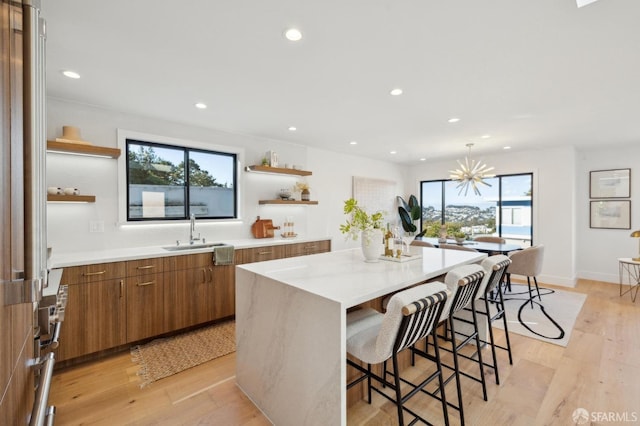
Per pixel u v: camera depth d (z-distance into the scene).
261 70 2.33
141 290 2.86
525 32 1.82
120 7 1.61
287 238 4.46
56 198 2.73
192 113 3.33
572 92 2.73
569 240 5.12
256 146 4.43
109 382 2.33
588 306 4.09
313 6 1.60
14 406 0.74
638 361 2.62
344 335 1.46
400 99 2.93
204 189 3.98
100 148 2.93
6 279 0.66
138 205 3.44
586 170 5.53
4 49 0.67
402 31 1.82
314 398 1.59
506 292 4.77
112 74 2.40
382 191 6.60
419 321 1.52
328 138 4.55
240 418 1.95
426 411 2.00
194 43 1.96
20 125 0.76
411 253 2.75
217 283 3.39
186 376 2.42
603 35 1.84
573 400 2.10
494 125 3.81
